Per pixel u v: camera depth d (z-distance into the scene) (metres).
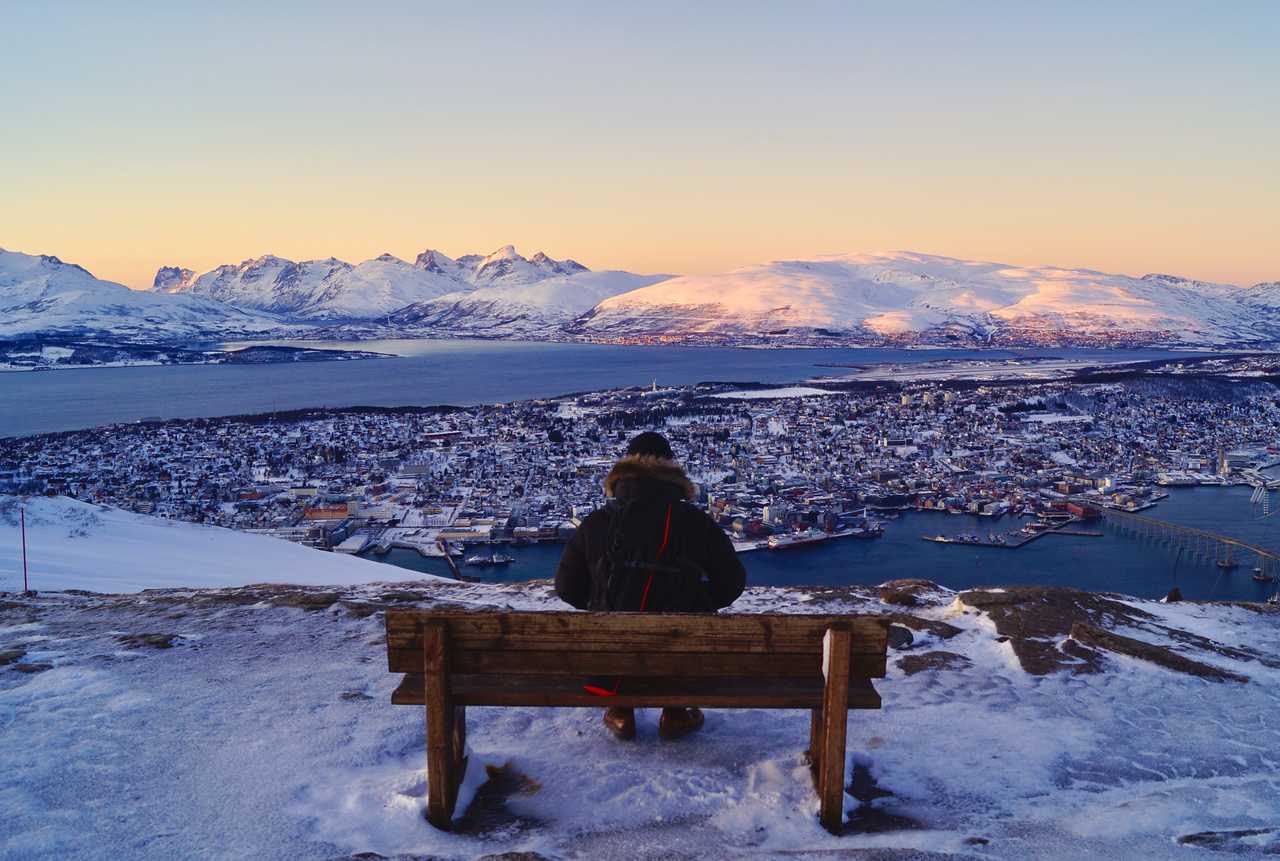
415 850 2.97
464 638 3.27
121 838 3.00
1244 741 4.31
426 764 3.83
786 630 3.30
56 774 3.59
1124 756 4.09
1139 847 2.83
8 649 5.96
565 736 4.25
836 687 3.20
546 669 3.31
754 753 3.96
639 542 3.80
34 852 2.85
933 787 3.67
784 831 3.15
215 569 18.55
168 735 4.12
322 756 3.85
